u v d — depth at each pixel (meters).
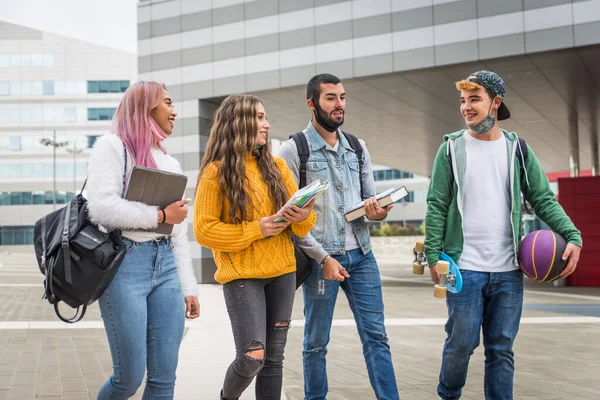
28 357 6.80
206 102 20.33
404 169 38.56
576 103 19.67
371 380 3.86
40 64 76.19
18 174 75.62
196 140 20.11
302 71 17.95
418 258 3.92
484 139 3.83
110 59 76.56
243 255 3.29
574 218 19.09
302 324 9.69
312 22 17.80
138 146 3.05
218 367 6.14
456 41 15.71
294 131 24.92
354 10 17.09
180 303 3.12
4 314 11.17
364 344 3.92
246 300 3.29
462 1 15.66
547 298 14.34
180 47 20.33
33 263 39.94
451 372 3.82
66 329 9.16
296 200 3.15
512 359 3.79
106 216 2.85
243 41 19.05
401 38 16.42
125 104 3.12
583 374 5.71
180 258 3.26
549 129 24.27
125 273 2.95
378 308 3.93
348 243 3.94
